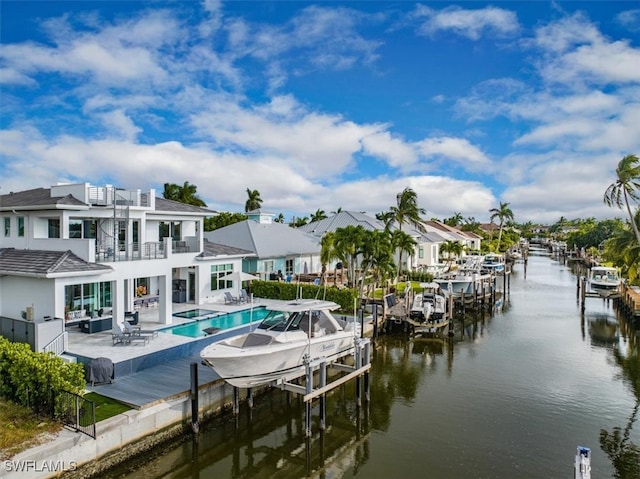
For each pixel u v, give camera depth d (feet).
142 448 41.29
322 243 107.55
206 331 67.77
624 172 115.96
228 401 50.55
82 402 38.86
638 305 104.22
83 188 71.77
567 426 50.78
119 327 61.67
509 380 66.23
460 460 43.19
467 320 111.04
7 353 43.24
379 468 41.83
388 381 65.87
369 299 100.68
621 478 40.57
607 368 72.23
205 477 40.55
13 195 85.51
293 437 48.26
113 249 72.54
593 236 292.81
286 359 49.80
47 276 57.00
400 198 165.68
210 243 105.19
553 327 103.65
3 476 31.83
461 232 297.74
